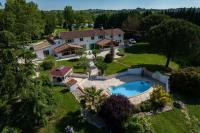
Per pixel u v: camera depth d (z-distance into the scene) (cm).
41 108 3216
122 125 3250
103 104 3547
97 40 8669
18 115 3203
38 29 6931
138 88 4925
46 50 7438
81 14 13488
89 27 14788
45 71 5759
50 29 11112
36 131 3356
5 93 3086
